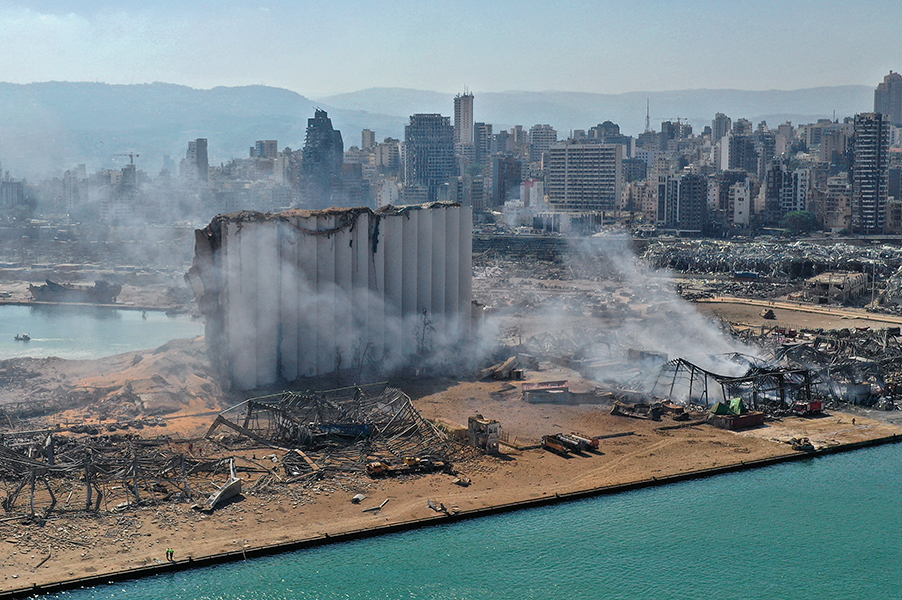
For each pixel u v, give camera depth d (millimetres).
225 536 134750
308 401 186625
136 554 128250
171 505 144250
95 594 119688
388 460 165875
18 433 170500
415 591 123812
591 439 175875
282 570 127688
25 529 134000
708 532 143125
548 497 151875
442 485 156250
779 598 125250
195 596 120188
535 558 133625
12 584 118938
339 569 128625
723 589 126562
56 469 151875
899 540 142000
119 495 147250
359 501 148250
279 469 160875
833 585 128750
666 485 161000
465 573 128875
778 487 161125
